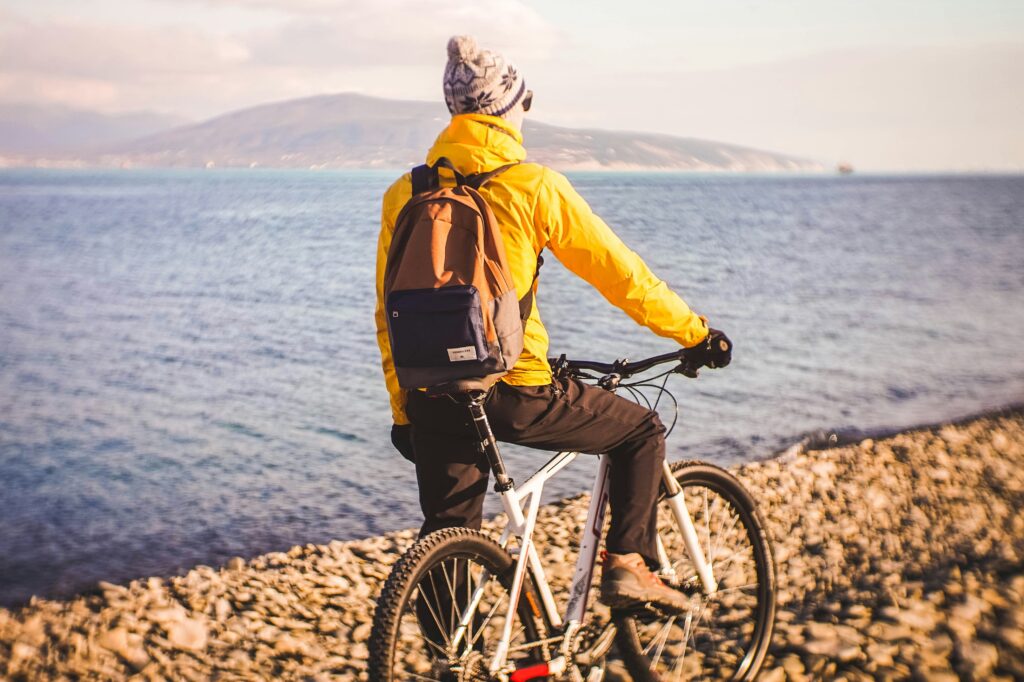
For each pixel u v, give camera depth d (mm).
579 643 2820
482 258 2402
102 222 71562
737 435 9859
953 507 6102
